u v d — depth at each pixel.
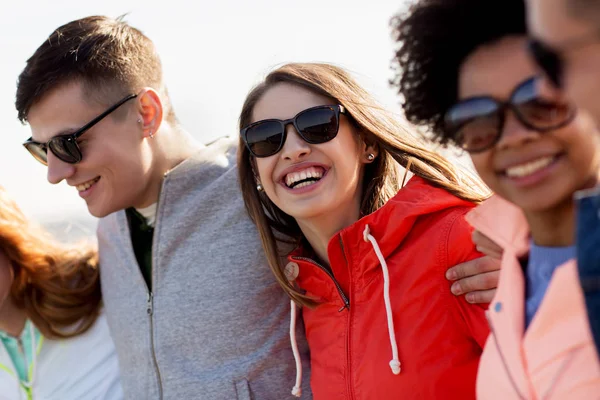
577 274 0.82
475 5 0.95
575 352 0.92
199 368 2.03
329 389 1.68
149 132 2.12
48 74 1.98
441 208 1.57
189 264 2.07
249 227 2.06
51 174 2.01
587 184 0.93
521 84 0.92
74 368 2.32
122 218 2.22
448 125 1.03
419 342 1.51
